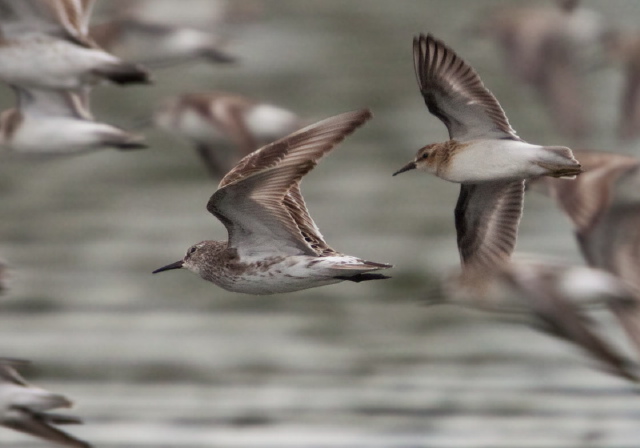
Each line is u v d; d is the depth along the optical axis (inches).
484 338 612.4
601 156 442.9
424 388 571.5
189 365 603.2
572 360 588.4
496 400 557.0
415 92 1046.4
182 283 694.5
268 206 345.7
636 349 409.7
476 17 1295.5
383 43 1227.9
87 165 885.8
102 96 1019.9
